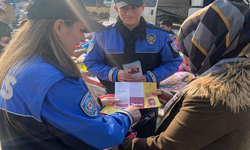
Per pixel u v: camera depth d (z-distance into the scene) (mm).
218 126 771
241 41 799
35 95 748
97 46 1835
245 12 788
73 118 781
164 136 924
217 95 760
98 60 1878
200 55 867
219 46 810
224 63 830
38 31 852
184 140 838
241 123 774
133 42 1708
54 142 821
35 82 757
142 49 1712
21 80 771
